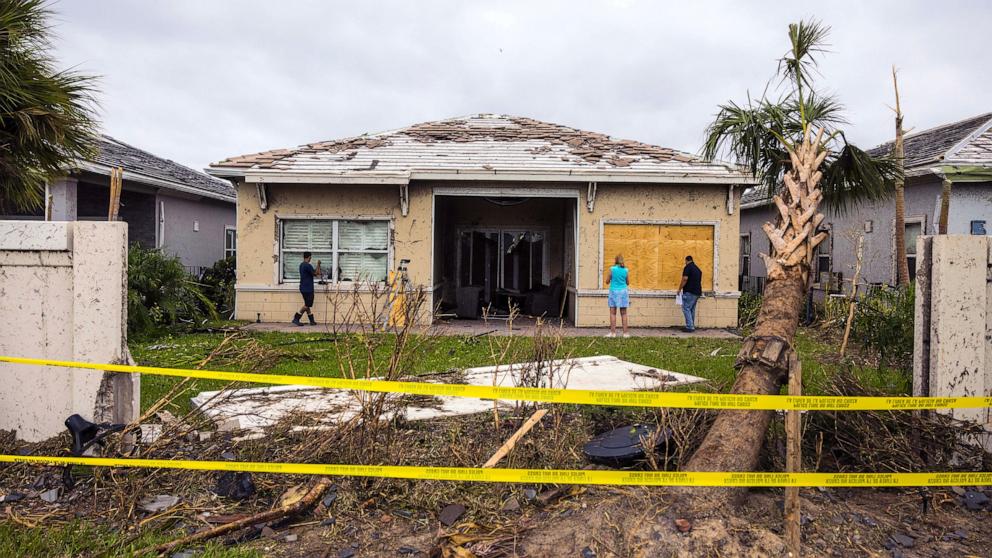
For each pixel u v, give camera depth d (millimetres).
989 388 4500
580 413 5621
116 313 4695
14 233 4789
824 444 4746
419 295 4887
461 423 5512
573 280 16406
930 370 4508
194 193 20109
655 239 15641
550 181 15344
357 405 5785
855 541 3404
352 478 4129
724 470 3625
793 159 5059
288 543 3520
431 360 9188
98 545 3412
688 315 14688
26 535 3477
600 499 3703
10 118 5191
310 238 15680
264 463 3979
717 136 5746
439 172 15141
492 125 20016
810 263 4750
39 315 4863
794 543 3199
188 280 14297
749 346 4215
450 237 19781
